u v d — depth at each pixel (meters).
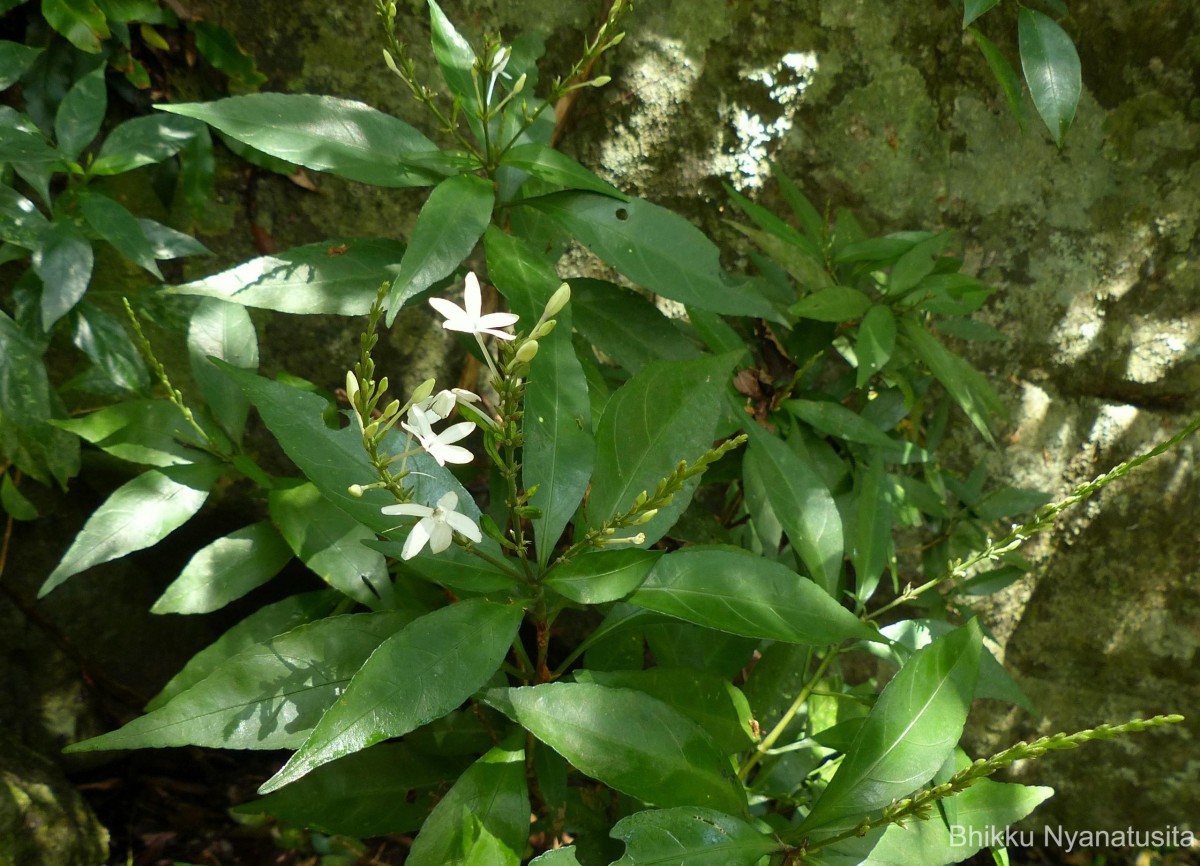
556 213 0.35
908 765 0.27
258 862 0.55
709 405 0.29
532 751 0.35
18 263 0.45
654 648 0.39
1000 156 0.54
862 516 0.38
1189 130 0.55
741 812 0.28
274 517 0.33
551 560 0.31
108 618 0.53
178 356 0.48
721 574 0.29
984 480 0.56
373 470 0.27
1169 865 0.67
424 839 0.27
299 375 0.51
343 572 0.33
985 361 0.58
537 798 0.38
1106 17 0.53
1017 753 0.23
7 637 0.50
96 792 0.56
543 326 0.23
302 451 0.27
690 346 0.40
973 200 0.55
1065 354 0.58
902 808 0.25
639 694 0.28
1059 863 0.68
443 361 0.53
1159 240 0.57
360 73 0.47
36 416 0.39
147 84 0.44
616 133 0.51
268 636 0.34
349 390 0.21
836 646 0.37
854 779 0.27
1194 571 0.60
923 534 0.58
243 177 0.47
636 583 0.27
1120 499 0.60
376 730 0.23
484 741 0.37
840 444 0.48
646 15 0.49
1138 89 0.55
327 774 0.36
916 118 0.53
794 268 0.44
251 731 0.28
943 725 0.27
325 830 0.35
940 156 0.54
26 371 0.39
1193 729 0.64
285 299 0.34
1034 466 0.60
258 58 0.47
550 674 0.32
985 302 0.57
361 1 0.46
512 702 0.27
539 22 0.48
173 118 0.42
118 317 0.47
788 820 0.37
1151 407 0.60
